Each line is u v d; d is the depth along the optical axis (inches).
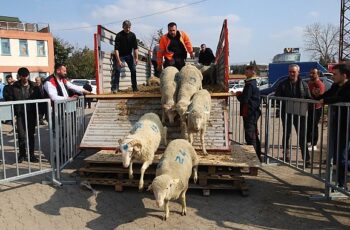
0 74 1521.9
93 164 253.0
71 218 203.0
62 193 241.9
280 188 254.1
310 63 847.7
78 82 1250.6
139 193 240.1
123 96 316.5
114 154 259.4
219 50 406.6
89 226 192.9
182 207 205.3
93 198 232.4
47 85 307.3
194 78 281.9
